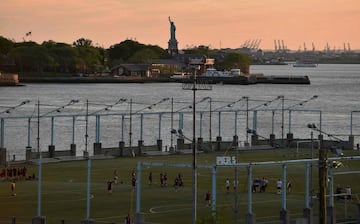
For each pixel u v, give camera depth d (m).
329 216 167.50
